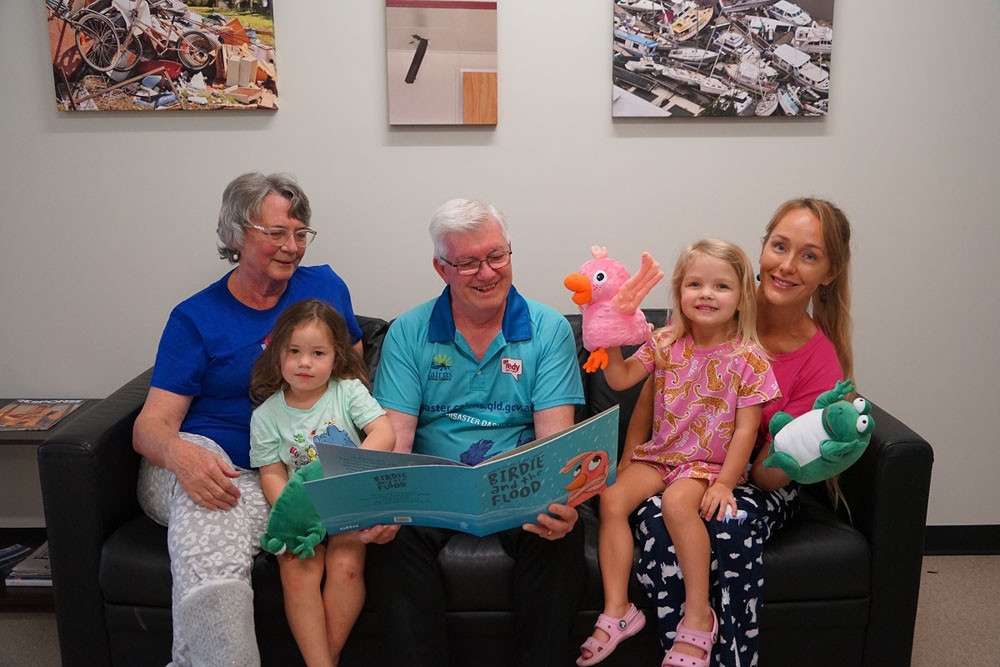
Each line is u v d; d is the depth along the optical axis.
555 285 2.48
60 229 2.38
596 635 1.72
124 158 2.33
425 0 2.24
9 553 2.42
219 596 1.62
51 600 2.21
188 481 1.75
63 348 2.46
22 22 2.25
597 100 2.35
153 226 2.38
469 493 1.55
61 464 1.77
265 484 1.83
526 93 2.34
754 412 1.84
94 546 1.80
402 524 1.65
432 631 1.70
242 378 1.96
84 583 1.81
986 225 2.45
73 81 2.25
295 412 1.85
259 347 1.97
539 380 1.88
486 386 1.89
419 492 1.58
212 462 1.76
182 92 2.27
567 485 1.61
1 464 2.52
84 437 1.79
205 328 1.95
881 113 2.38
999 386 2.55
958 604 2.33
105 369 2.47
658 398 1.95
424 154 2.37
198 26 2.23
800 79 2.32
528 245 2.44
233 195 1.90
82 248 2.39
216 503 1.75
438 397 1.91
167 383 1.93
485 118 2.33
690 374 1.89
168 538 1.75
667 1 2.26
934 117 2.38
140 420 1.89
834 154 2.40
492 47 2.28
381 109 2.34
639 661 1.83
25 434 2.18
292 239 1.92
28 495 2.55
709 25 2.28
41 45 2.26
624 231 2.44
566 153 2.38
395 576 1.68
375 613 1.75
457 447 1.89
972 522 2.61
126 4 2.21
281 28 2.27
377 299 2.47
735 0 2.26
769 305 1.96
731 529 1.72
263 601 1.73
